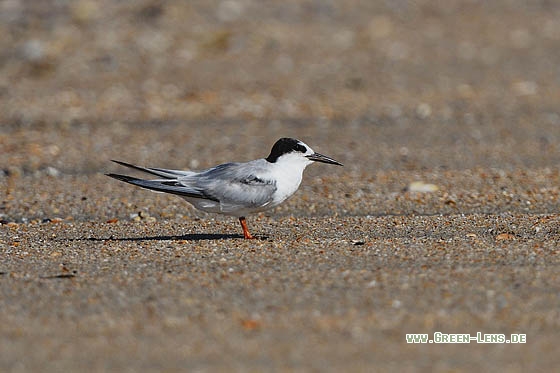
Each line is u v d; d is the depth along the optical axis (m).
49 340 7.37
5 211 13.31
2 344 7.30
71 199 13.94
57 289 8.61
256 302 8.15
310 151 11.12
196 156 17.23
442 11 27.62
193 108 21.05
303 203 13.54
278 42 25.39
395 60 24.19
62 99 21.75
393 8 27.69
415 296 8.25
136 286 8.67
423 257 9.59
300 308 7.99
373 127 19.34
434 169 15.70
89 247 10.52
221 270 9.19
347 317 7.78
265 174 10.88
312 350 7.15
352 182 14.83
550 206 13.08
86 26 26.31
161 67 23.83
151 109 20.98
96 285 8.72
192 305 8.09
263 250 10.10
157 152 17.56
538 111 20.23
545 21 26.81
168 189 10.69
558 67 23.52
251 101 21.48
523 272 8.91
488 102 21.03
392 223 12.01
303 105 21.14
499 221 11.91
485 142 17.83
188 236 11.45
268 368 6.84
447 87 22.22
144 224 12.34
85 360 7.00
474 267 9.12
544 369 6.84
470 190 14.12
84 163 16.69
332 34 25.92
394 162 16.34
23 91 22.34
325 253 9.85
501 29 26.31
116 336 7.44
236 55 24.59
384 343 7.29
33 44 24.83
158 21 26.52
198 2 27.73
